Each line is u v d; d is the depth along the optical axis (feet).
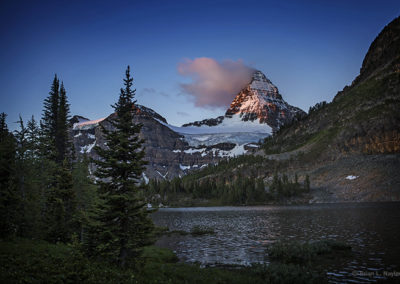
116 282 46.62
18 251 63.52
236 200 615.98
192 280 58.54
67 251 79.15
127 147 69.92
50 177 130.11
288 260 86.74
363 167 570.87
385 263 77.71
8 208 92.02
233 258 97.25
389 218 182.19
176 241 143.33
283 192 577.43
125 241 66.08
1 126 172.55
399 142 642.63
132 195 68.39
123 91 73.10
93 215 67.21
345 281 63.87
